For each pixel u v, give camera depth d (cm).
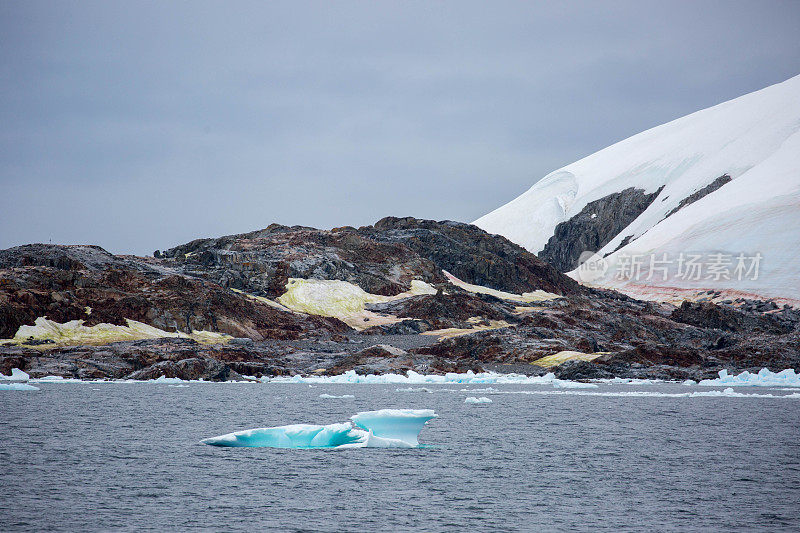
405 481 10950
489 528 8650
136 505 9450
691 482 11100
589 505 9688
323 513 9175
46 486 10394
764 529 8712
